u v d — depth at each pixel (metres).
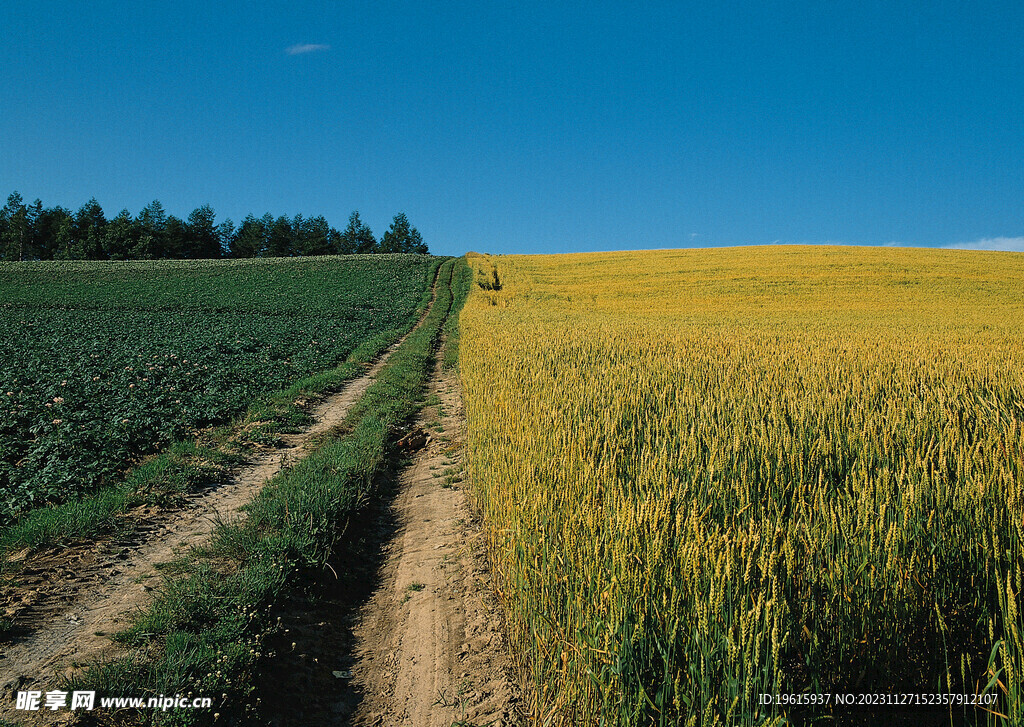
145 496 6.70
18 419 9.16
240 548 5.12
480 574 4.95
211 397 11.85
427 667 3.84
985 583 2.79
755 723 2.29
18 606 4.34
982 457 3.74
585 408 6.04
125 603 4.47
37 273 56.59
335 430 10.48
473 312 27.98
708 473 3.90
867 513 3.00
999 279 43.31
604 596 2.75
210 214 105.06
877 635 2.61
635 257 64.81
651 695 2.58
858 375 8.20
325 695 3.62
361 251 123.50
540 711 3.12
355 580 5.12
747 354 11.12
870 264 50.66
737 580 2.55
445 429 10.38
